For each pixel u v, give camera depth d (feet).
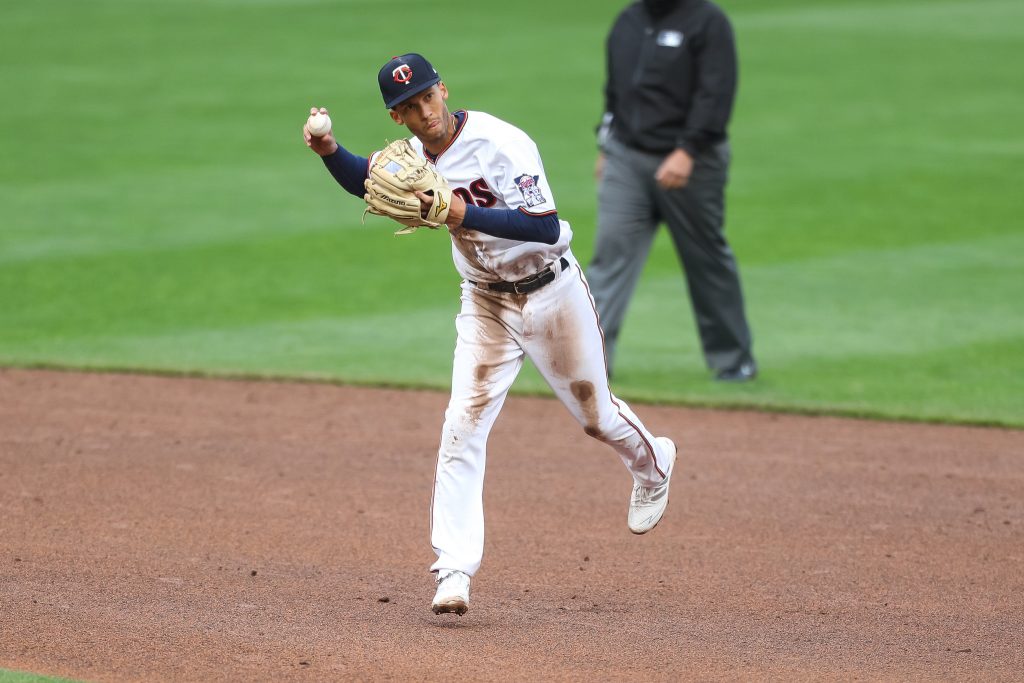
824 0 386.52
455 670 52.70
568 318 58.85
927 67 272.31
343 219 158.92
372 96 236.63
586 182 178.40
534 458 85.56
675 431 91.40
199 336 114.73
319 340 114.11
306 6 368.27
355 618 58.80
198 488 78.33
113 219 156.56
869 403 97.19
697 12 97.14
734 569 66.44
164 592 61.72
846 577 65.36
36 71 260.01
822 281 133.28
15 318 119.24
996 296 127.54
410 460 84.74
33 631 56.34
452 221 54.60
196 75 256.73
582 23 333.21
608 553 68.80
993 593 63.26
